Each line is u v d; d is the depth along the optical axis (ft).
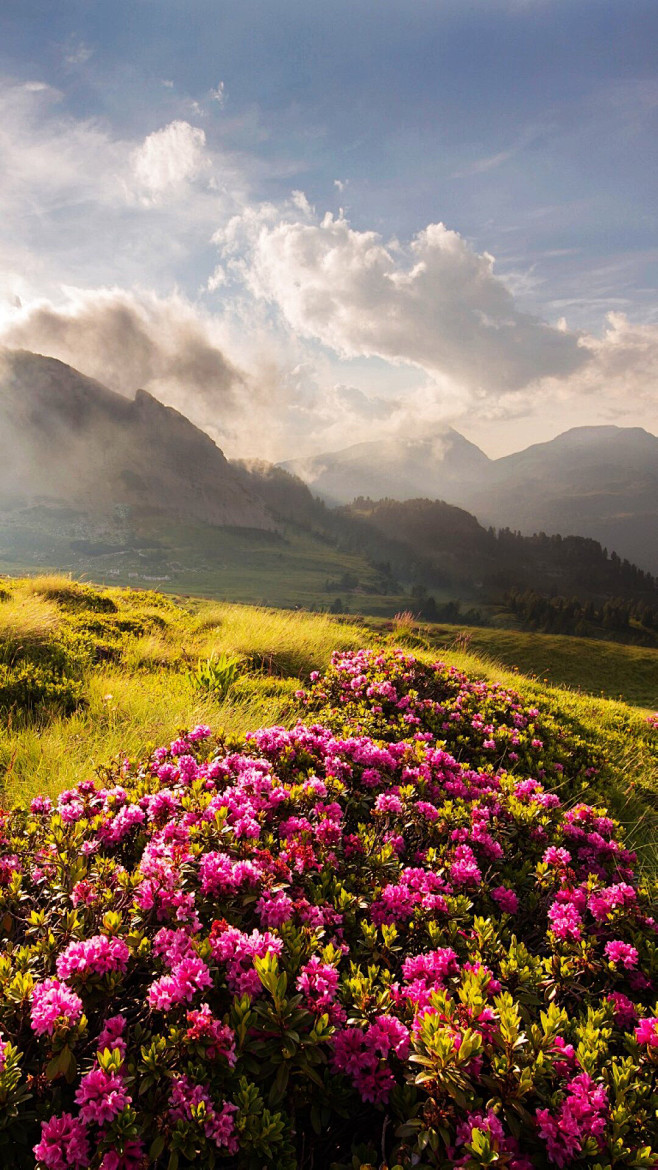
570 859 13.35
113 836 11.78
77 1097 6.56
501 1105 7.01
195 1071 6.82
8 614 36.06
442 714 26.78
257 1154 6.54
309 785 13.43
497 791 16.48
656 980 10.19
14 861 10.91
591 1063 7.42
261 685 32.27
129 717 25.02
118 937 8.65
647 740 37.45
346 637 47.09
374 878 11.37
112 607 53.31
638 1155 6.47
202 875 9.62
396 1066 7.80
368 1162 7.10
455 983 8.70
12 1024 7.63
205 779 13.74
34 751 19.95
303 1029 7.63
